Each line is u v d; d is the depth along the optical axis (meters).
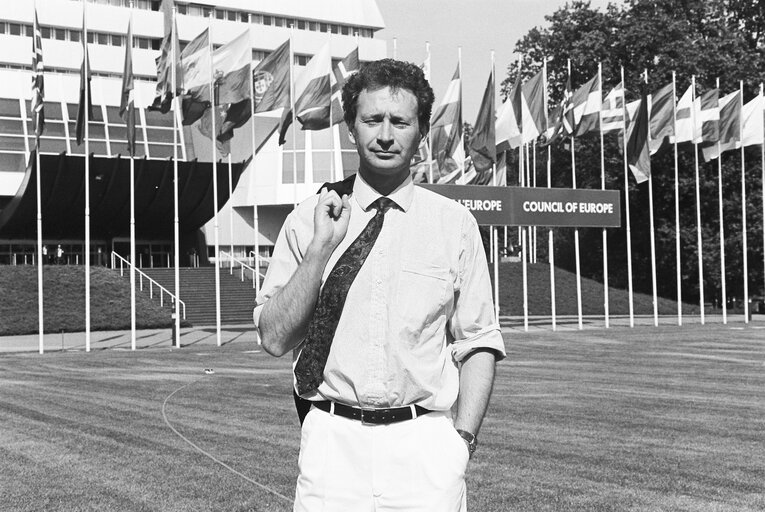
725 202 60.53
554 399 17.77
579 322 43.66
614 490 9.87
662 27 60.34
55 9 80.06
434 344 4.05
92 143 66.38
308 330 4.04
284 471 10.86
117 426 14.44
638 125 42.44
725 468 11.02
